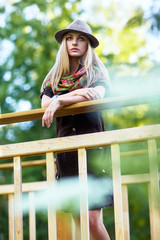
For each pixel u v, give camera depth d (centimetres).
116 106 227
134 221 624
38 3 1009
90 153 249
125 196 310
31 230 327
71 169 251
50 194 210
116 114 797
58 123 262
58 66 268
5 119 240
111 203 250
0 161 893
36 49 957
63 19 979
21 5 1012
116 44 901
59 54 269
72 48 264
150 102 219
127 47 884
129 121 785
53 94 271
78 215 256
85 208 203
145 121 728
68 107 234
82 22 271
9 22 992
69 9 1005
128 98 216
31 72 948
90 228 244
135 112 752
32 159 835
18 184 218
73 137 212
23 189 335
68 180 252
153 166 196
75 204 251
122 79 774
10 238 327
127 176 309
